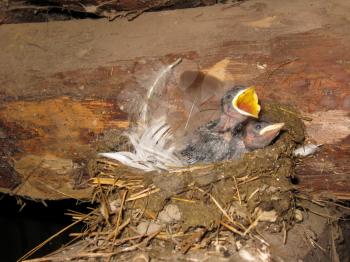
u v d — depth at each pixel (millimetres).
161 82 377
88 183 397
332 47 348
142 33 390
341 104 346
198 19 386
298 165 374
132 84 378
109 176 391
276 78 359
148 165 385
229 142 411
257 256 360
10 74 394
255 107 359
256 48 363
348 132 348
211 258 362
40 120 389
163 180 371
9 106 390
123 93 379
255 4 380
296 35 356
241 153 402
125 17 403
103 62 384
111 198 395
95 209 413
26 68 393
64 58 391
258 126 391
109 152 388
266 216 368
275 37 360
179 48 376
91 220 421
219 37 373
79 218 419
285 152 365
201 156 408
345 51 344
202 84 375
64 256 392
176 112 383
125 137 386
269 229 375
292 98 358
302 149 364
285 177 365
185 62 375
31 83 389
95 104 382
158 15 399
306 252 377
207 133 408
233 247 367
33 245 695
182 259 365
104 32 399
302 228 393
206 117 398
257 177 365
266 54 360
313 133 356
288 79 356
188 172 369
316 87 350
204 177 366
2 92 391
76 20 415
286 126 362
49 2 409
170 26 388
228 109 385
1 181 413
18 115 391
